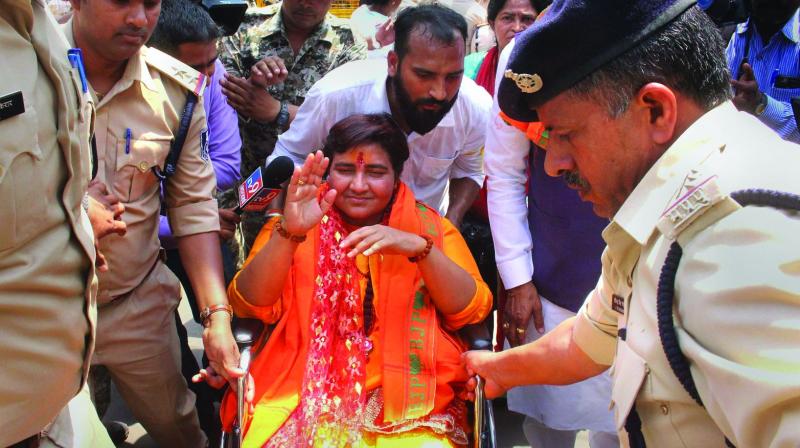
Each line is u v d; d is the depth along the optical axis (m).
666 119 1.14
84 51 2.18
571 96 1.18
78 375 1.37
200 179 2.41
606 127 1.18
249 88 3.08
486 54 3.55
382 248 2.16
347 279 2.30
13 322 1.21
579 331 1.62
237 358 2.17
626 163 1.20
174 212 2.42
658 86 1.12
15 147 1.14
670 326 1.07
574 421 2.55
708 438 1.12
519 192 2.56
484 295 2.36
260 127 3.28
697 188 1.06
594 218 2.40
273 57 3.07
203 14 2.88
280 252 2.19
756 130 1.13
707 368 1.01
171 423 2.66
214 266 2.37
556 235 2.47
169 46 2.82
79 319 1.32
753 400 0.94
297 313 2.29
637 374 1.18
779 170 1.04
